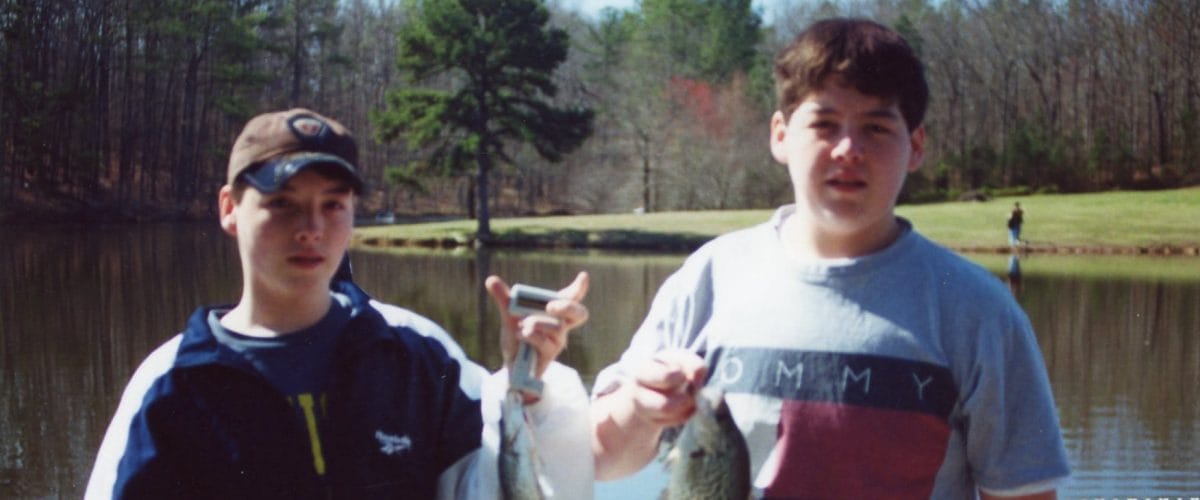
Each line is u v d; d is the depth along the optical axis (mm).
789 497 2818
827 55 2820
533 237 40219
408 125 41906
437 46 40500
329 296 2986
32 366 14789
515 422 2748
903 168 2893
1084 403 11867
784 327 2893
